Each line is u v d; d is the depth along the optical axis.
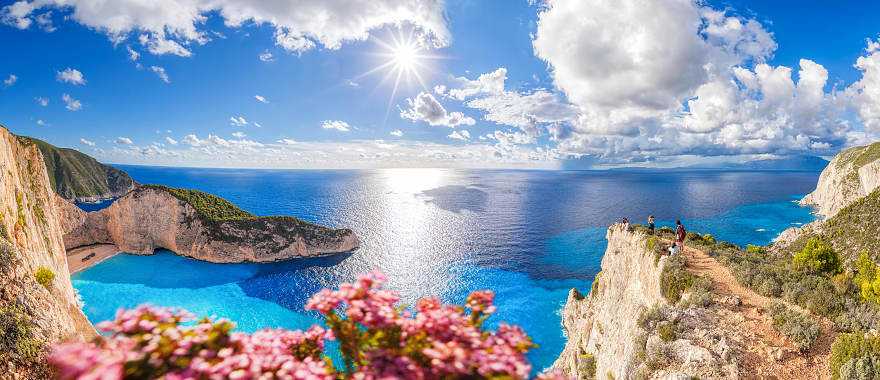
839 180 198.50
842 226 63.50
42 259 58.16
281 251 149.25
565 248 170.75
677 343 20.47
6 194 53.84
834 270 32.88
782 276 26.33
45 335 41.94
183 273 128.75
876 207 59.72
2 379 35.75
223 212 154.62
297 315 98.50
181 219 146.00
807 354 19.28
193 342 3.65
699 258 32.22
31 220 60.28
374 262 151.38
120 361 3.27
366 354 4.05
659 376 19.25
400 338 4.34
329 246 161.00
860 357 17.33
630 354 22.91
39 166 72.75
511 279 125.50
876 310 21.59
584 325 47.00
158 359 3.43
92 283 115.06
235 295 111.69
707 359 18.97
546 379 4.39
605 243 179.38
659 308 24.27
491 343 4.38
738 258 31.12
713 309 23.44
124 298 104.50
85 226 145.50
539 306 94.56
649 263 34.19
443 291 119.69
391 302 4.69
